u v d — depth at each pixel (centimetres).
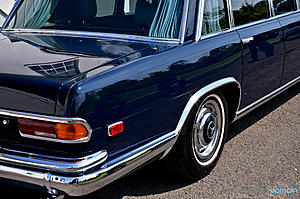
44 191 234
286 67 450
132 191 324
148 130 265
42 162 226
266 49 394
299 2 495
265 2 416
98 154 230
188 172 328
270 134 441
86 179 224
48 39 306
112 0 317
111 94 234
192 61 295
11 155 235
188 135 309
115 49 279
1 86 233
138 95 252
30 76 231
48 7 345
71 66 243
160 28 304
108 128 233
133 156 252
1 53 273
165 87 272
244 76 362
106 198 313
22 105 229
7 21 359
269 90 424
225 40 335
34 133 227
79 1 330
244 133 443
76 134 219
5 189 294
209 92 318
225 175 351
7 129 237
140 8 311
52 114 221
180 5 306
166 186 333
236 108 371
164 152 288
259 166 368
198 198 316
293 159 384
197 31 310
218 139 354
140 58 263
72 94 216
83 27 322
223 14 344
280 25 427
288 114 503
